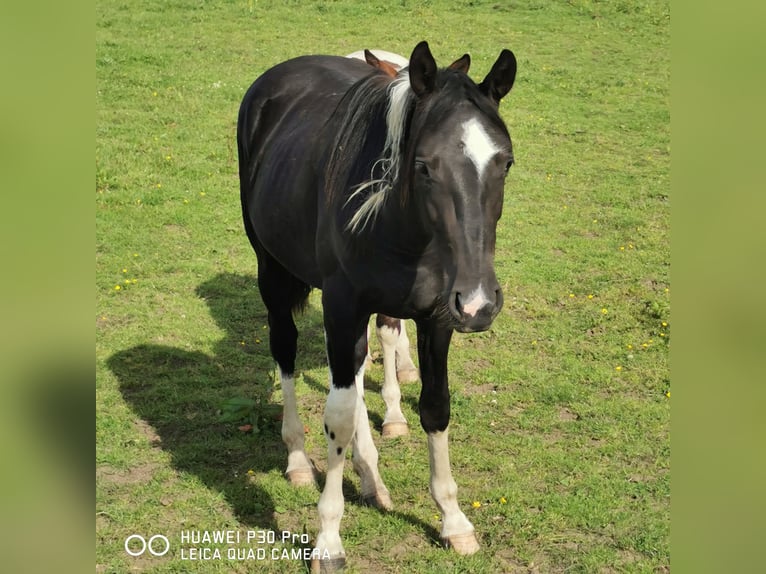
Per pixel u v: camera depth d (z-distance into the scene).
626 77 12.29
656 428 4.76
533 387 5.22
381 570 3.64
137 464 4.43
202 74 11.59
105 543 3.80
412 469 4.44
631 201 8.41
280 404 5.04
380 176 3.26
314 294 6.66
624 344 5.75
